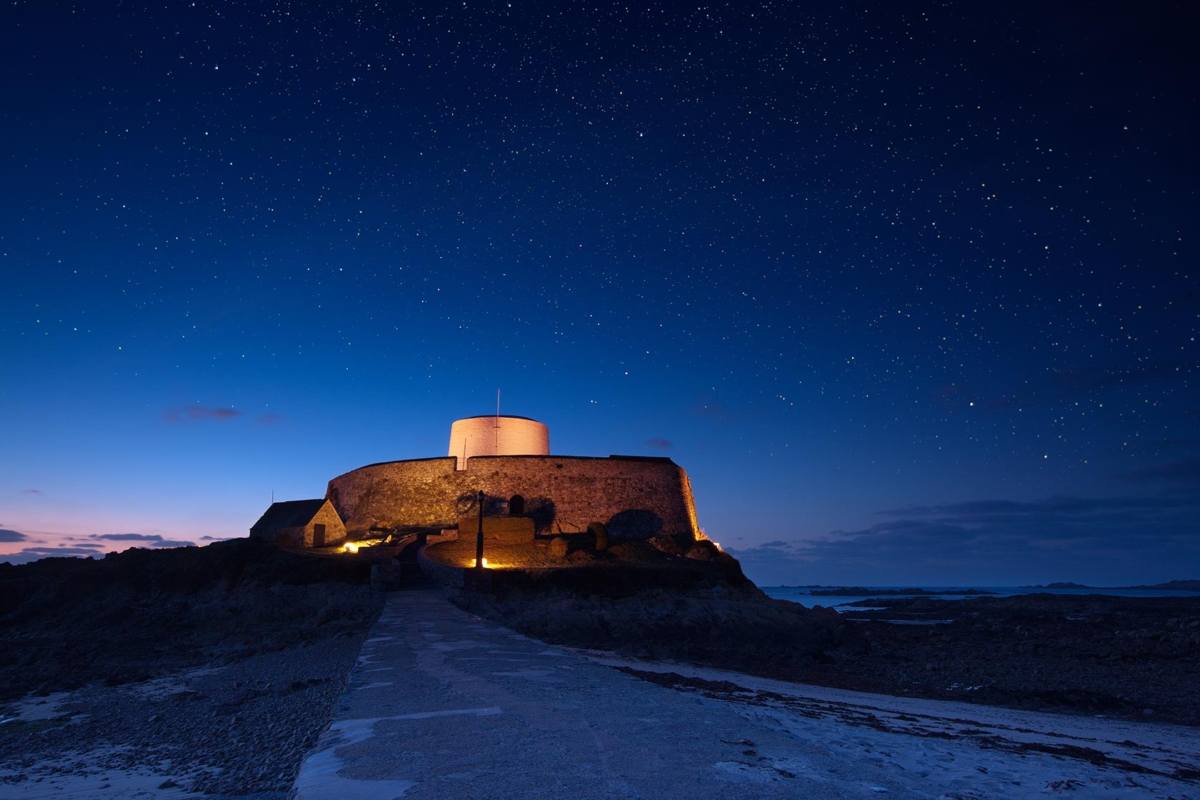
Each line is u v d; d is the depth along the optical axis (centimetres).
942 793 552
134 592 3884
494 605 3303
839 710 1327
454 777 523
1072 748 1096
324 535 5647
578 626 3112
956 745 893
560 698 906
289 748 1111
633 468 5803
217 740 1215
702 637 3416
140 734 1302
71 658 2520
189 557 4162
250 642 2772
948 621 6900
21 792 980
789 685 2070
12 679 2047
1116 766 914
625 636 3152
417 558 4316
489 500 5556
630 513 5634
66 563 4378
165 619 3397
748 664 2762
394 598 3384
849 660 3266
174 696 1698
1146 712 2172
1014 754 885
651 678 1425
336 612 3164
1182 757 1230
